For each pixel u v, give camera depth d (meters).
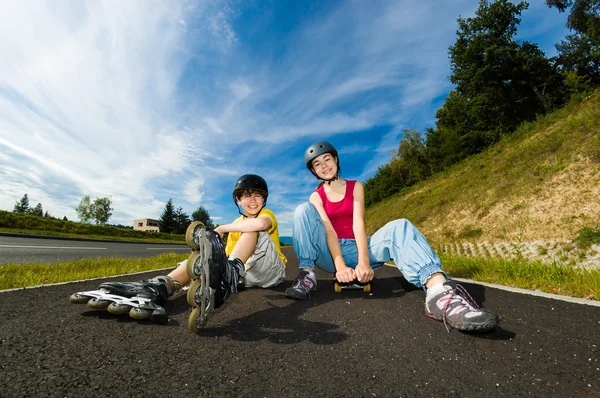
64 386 0.88
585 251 5.59
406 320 1.59
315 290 2.35
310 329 1.46
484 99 23.69
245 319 1.64
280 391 0.88
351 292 2.44
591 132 8.79
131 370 1.00
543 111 23.84
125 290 1.58
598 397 0.81
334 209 2.33
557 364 1.02
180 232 52.31
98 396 0.83
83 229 19.31
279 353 1.17
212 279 1.41
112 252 8.73
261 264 2.34
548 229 7.00
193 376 0.97
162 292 1.68
